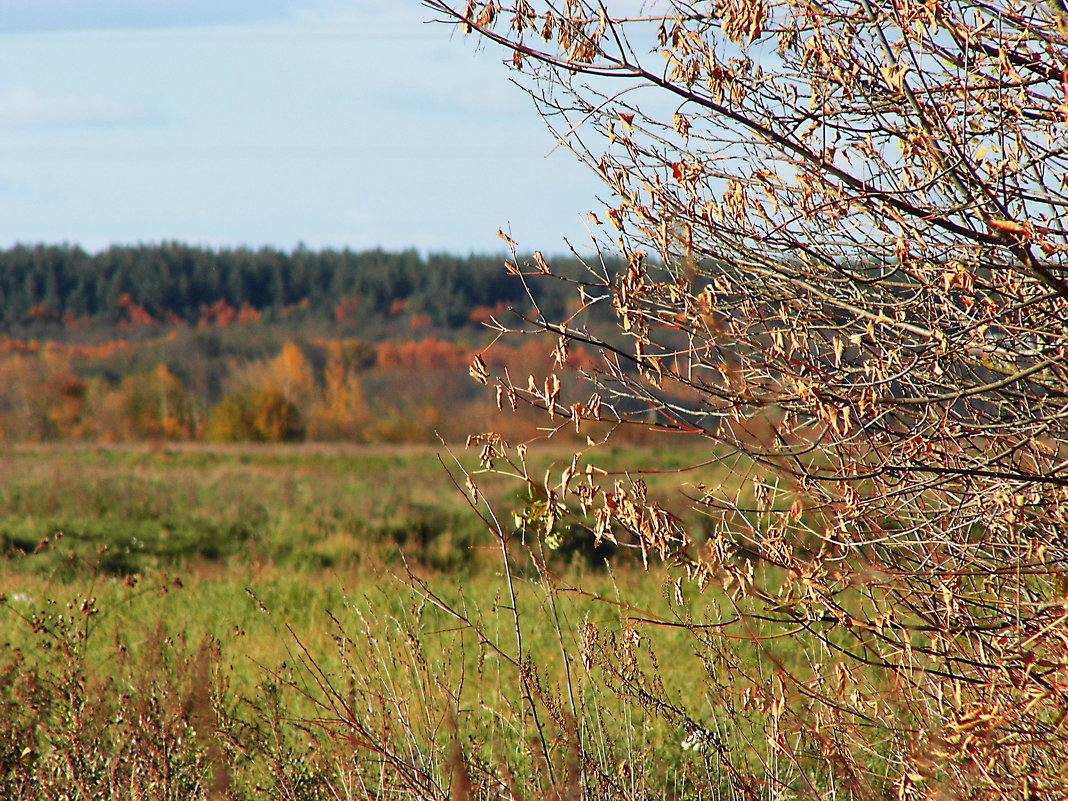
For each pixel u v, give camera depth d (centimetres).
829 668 379
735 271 316
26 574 1177
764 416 322
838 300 302
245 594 935
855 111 305
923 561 297
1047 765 292
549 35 298
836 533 313
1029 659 275
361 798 396
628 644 388
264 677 555
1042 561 297
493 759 420
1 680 469
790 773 386
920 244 270
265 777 433
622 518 296
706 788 400
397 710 402
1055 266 256
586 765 362
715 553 304
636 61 282
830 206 287
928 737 299
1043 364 253
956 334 292
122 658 528
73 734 436
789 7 317
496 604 386
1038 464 296
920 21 272
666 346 311
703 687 506
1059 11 268
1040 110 288
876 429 310
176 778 424
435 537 1602
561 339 289
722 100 303
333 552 1496
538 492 316
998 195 282
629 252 297
